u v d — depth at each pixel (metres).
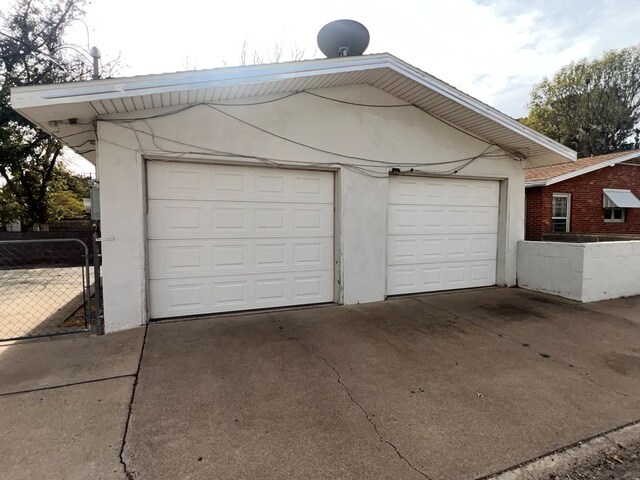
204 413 2.83
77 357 3.87
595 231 12.66
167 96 4.45
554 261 6.78
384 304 6.09
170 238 5.12
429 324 5.08
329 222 6.01
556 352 4.16
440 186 6.90
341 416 2.82
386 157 6.20
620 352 4.18
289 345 4.25
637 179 13.43
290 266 5.79
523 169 7.45
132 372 3.52
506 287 7.44
